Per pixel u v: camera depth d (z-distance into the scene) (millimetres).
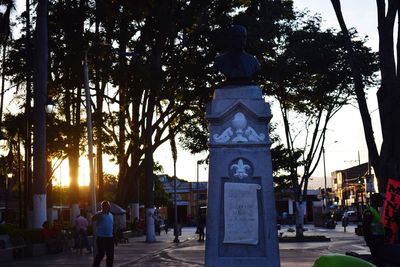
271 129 40031
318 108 39781
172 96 36844
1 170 58406
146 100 41750
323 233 49812
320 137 41812
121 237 39219
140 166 44438
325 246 31344
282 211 89062
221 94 10078
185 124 42438
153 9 35719
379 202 13078
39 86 29797
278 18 36969
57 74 39719
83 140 37156
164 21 35594
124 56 35688
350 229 60156
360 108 19719
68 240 31141
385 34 18703
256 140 9945
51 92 38656
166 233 60625
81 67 36562
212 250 9773
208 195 9930
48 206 47719
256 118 9961
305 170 41125
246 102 9969
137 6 35844
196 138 41031
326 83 37625
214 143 9977
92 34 36031
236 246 9797
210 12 37031
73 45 36219
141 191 74625
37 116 29703
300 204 39562
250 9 36781
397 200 14930
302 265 19406
